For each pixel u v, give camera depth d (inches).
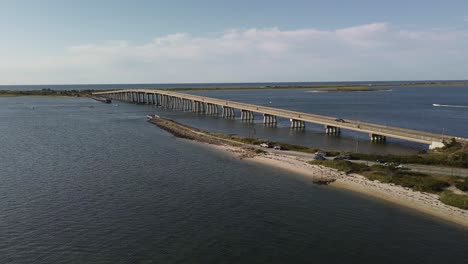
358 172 2667.3
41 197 2249.0
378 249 1643.7
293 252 1612.9
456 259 1563.7
